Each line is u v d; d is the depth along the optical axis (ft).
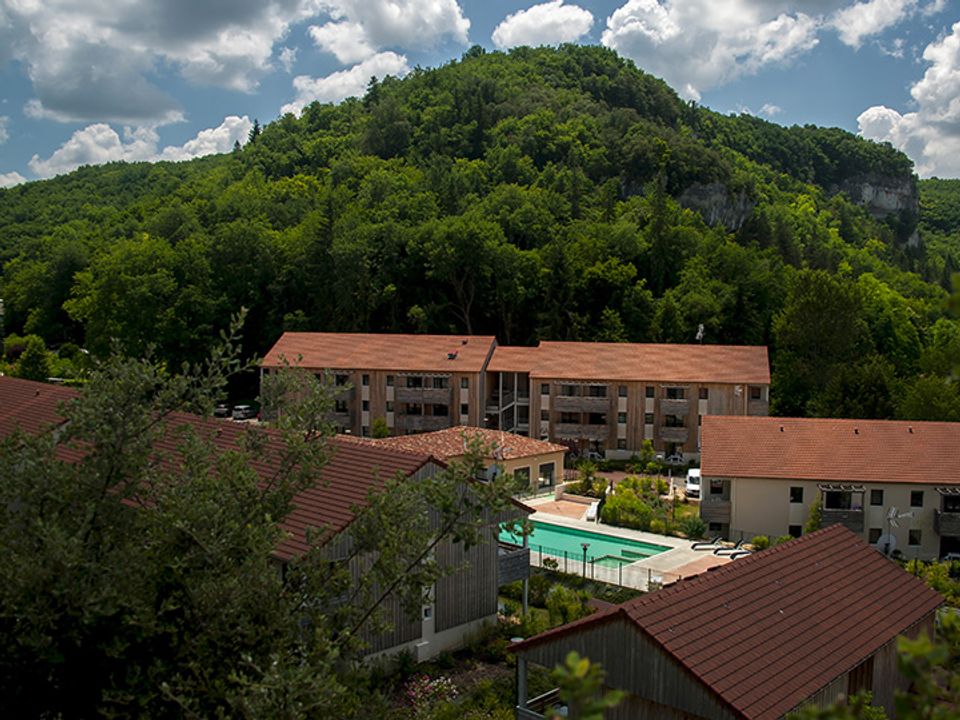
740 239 422.41
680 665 50.29
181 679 33.27
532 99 536.01
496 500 38.73
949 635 22.90
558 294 282.77
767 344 292.20
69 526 34.60
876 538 140.05
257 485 40.73
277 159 511.40
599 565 124.88
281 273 294.05
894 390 201.77
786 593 62.13
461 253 284.20
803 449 146.20
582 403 209.67
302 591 38.83
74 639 33.60
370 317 288.51
